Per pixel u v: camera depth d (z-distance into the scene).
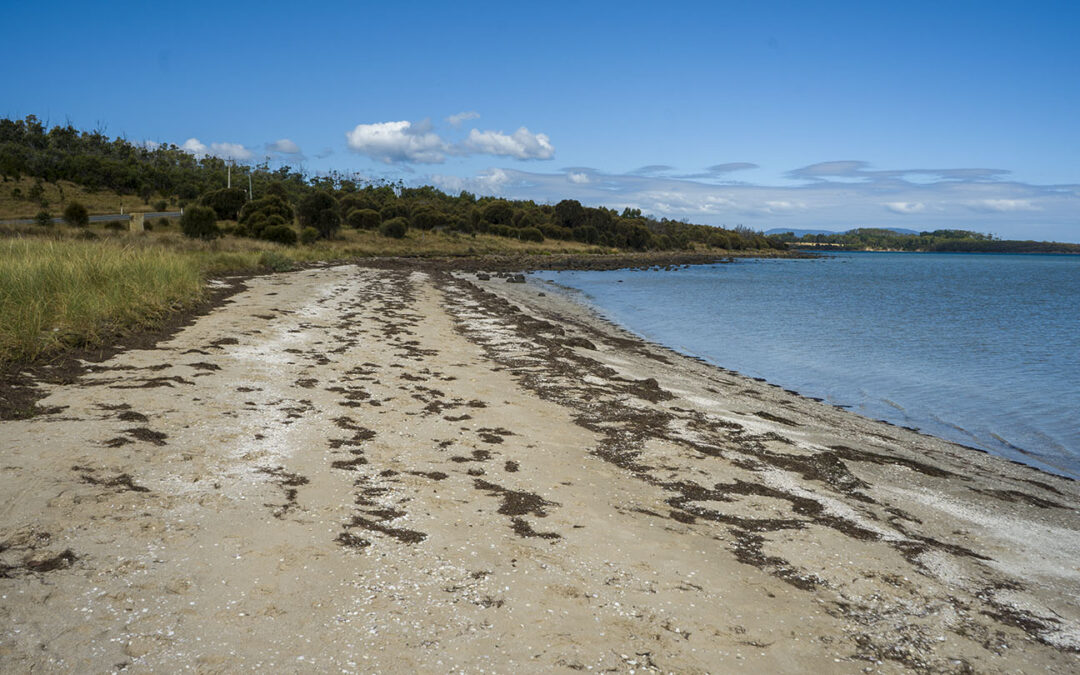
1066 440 10.55
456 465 6.43
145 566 3.90
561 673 3.30
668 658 3.54
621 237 112.94
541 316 23.83
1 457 5.21
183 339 11.15
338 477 5.74
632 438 8.09
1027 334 23.84
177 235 44.81
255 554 4.20
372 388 9.27
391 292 24.97
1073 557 5.88
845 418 11.24
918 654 3.92
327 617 3.59
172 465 5.54
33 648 3.08
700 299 37.97
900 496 7.13
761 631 3.95
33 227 38.94
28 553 3.88
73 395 7.21
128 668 3.02
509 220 103.44
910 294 46.03
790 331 23.78
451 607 3.81
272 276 27.59
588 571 4.47
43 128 103.12
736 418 9.93
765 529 5.64
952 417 11.84
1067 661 4.05
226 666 3.10
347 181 126.88
